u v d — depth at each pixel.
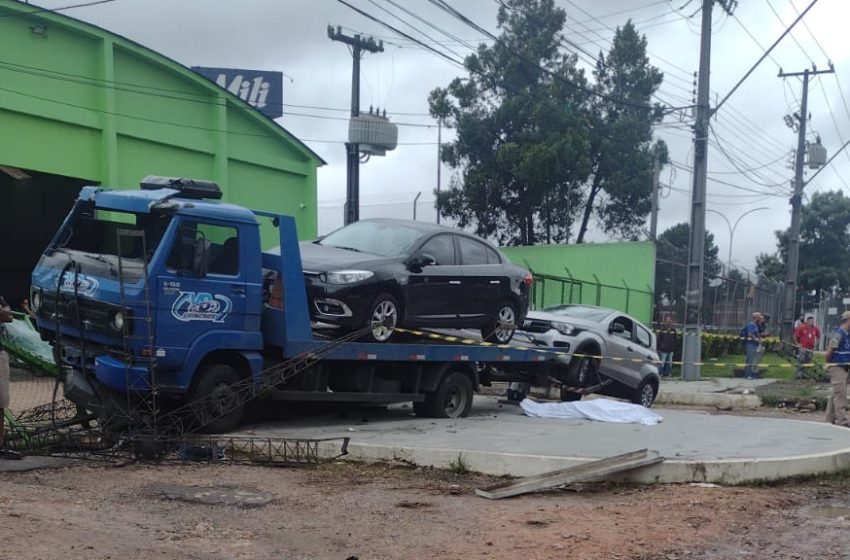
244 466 8.64
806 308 53.44
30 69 17.41
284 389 10.48
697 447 9.37
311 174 25.62
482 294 12.16
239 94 33.72
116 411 8.89
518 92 37.41
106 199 9.19
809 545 6.18
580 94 38.62
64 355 9.33
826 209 63.97
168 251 8.88
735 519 6.83
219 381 9.54
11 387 12.64
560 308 16.92
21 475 7.63
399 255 11.05
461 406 12.65
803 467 8.59
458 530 6.33
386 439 9.70
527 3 37.84
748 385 21.19
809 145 33.56
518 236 40.72
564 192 38.97
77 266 8.99
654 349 17.70
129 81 19.67
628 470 8.06
